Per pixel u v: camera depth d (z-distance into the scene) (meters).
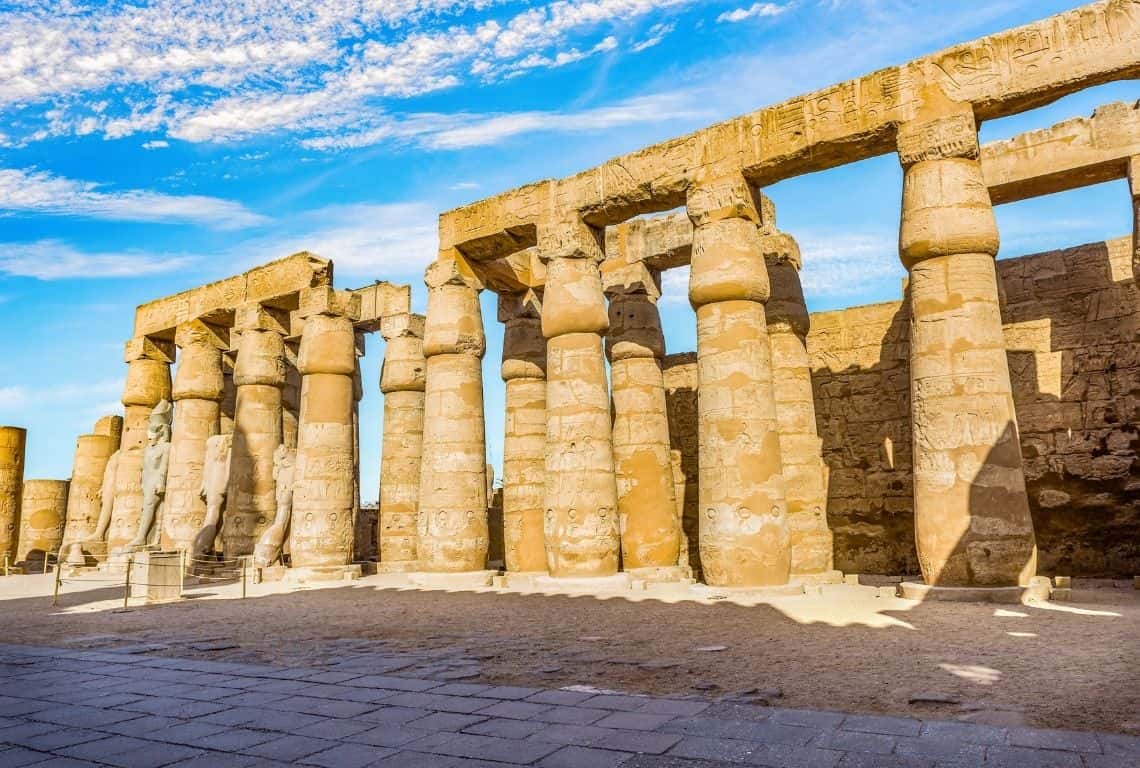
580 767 4.08
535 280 20.98
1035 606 10.51
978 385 11.87
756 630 9.34
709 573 13.85
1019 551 11.39
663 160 15.88
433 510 18.02
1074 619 9.23
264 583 19.11
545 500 16.19
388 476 22.97
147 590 15.73
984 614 9.85
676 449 23.28
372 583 18.45
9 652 8.91
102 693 6.41
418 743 4.65
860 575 19.23
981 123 13.20
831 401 21.11
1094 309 17.69
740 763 4.09
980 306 12.14
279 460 21.70
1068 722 4.86
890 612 10.40
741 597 12.93
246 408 22.70
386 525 22.70
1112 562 16.73
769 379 14.41
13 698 6.23
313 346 20.95
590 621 10.69
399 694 6.12
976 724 4.80
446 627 10.46
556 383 16.39
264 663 7.88
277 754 4.50
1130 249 17.41
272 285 22.70
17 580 22.64
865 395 20.64
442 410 18.52
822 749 4.30
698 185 15.31
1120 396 17.08
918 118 13.05
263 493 22.33
